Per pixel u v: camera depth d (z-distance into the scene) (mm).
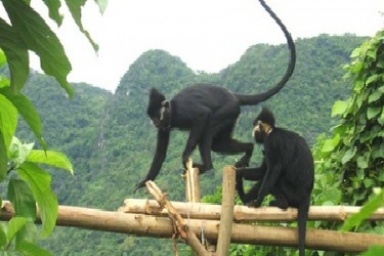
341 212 7926
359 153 9391
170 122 9859
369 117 9219
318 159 10633
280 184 8211
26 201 3281
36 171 3309
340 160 9602
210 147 9758
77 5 2318
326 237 7711
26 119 2717
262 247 9820
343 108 9633
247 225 7551
